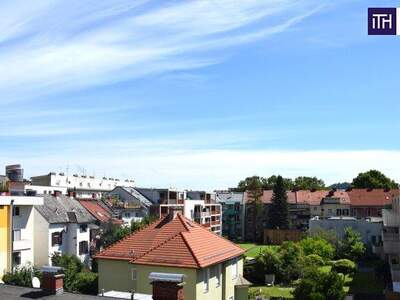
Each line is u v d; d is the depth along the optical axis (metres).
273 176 172.00
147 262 31.78
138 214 94.62
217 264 33.59
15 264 55.22
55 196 71.69
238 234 132.38
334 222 88.19
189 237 33.72
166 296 17.39
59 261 56.72
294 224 127.12
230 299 35.75
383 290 56.22
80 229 68.06
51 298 19.14
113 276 34.44
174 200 106.31
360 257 80.31
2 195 55.69
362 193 125.88
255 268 64.94
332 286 45.06
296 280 63.66
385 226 65.69
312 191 133.62
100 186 139.88
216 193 140.75
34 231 62.25
